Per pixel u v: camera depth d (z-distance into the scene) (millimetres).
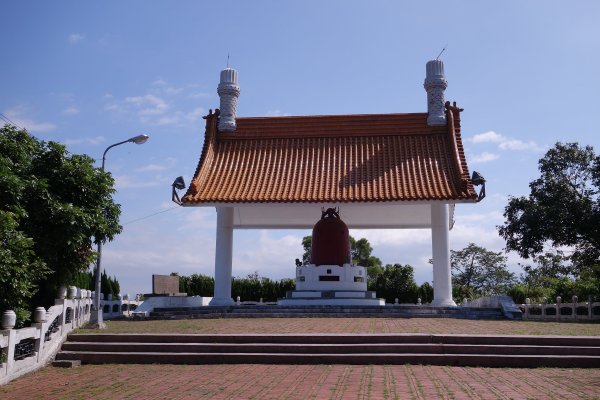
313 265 29438
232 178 29188
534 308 31781
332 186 28172
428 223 35969
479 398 10758
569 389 11500
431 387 11734
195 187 28047
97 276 22547
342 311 25047
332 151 30328
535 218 34688
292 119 31453
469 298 50406
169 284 36156
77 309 20125
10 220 14805
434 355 14672
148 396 11328
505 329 18531
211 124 31484
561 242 35188
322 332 17234
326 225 30719
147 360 15352
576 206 34125
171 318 24703
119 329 19281
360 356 14781
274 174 29297
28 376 13664
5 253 14570
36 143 19297
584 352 14656
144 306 26766
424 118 30703
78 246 19000
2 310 15359
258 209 32906
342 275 29062
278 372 13641
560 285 39375
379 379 12609
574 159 35406
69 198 19281
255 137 31344
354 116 31172
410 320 21953
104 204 20094
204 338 16188
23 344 14172
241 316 24219
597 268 36375
